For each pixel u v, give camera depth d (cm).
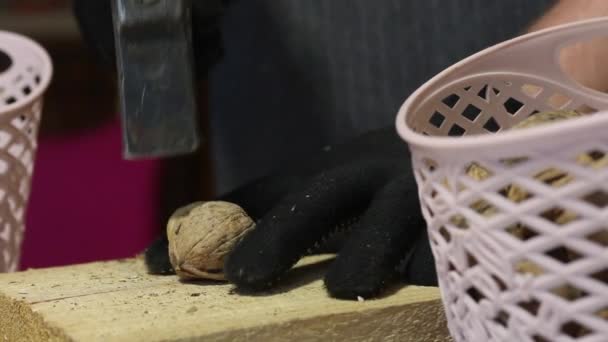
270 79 88
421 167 44
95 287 56
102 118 109
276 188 62
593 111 53
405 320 50
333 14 82
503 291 43
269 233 53
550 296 41
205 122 92
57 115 108
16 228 65
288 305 50
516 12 73
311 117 85
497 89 53
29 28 109
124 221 104
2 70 96
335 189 55
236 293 53
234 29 89
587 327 41
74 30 111
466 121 52
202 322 48
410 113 48
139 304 52
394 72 80
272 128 89
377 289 51
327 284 52
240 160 92
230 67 90
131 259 64
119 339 47
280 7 85
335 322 49
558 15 59
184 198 104
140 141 54
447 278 45
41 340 51
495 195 41
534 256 41
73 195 104
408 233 53
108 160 106
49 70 69
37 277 59
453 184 42
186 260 55
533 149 40
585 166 40
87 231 103
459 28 76
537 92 55
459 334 46
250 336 48
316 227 54
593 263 40
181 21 53
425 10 77
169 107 54
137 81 53
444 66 77
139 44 53
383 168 56
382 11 79
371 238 52
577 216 42
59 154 106
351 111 83
